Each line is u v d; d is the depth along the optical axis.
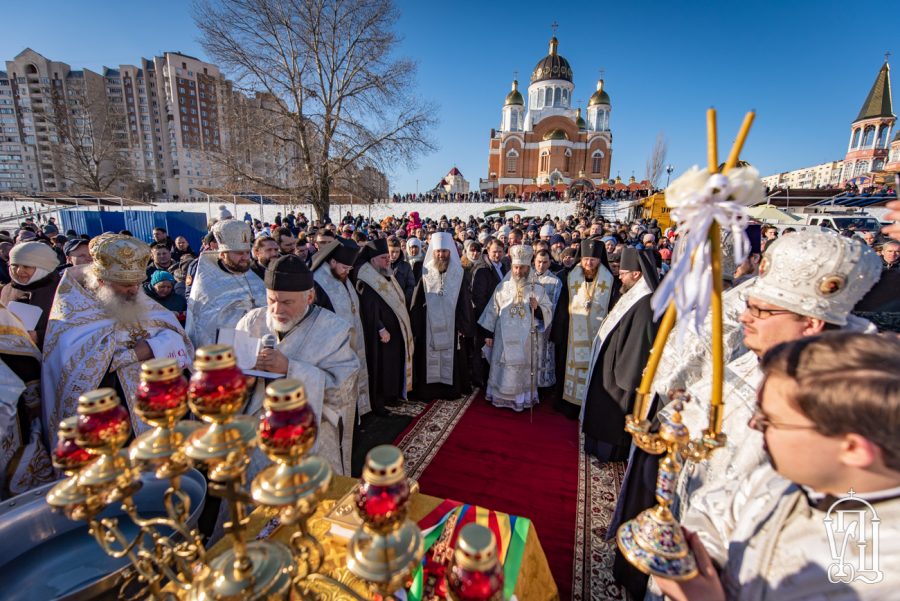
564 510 3.01
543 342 4.95
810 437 0.71
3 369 1.99
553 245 8.27
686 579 0.81
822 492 0.77
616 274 5.18
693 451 0.84
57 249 7.57
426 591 1.15
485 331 4.93
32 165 65.38
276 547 0.83
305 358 2.28
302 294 2.19
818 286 1.25
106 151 46.38
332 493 1.55
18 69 62.69
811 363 0.71
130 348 2.29
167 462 0.85
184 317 4.03
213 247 6.92
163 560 0.88
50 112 53.50
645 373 0.88
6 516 1.30
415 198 38.78
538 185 53.41
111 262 2.22
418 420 4.31
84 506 0.81
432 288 4.70
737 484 1.12
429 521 1.41
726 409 1.48
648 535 0.86
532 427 4.20
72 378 2.16
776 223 13.01
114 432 0.81
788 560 0.82
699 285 0.72
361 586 1.12
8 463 2.04
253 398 2.09
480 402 4.78
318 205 19.81
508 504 3.06
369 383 4.27
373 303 4.23
